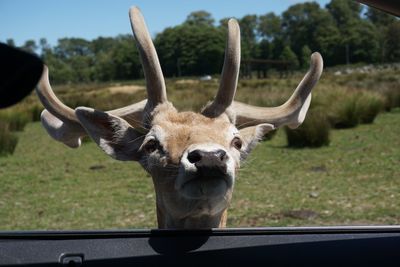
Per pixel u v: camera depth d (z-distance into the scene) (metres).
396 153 4.01
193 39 21.33
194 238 0.72
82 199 3.04
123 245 0.71
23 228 2.48
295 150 4.37
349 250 0.69
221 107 1.01
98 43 26.11
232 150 0.95
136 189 3.25
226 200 0.88
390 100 7.09
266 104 6.38
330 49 19.36
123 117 1.12
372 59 18.98
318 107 6.06
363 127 5.54
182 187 0.84
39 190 3.35
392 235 0.72
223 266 0.69
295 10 20.12
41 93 1.07
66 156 4.67
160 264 0.70
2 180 3.69
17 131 6.73
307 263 0.68
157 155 0.94
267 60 19.72
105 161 4.34
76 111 0.99
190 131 0.93
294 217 2.47
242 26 22.02
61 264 0.68
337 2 19.27
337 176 3.34
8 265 0.69
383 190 2.91
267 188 3.08
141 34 1.00
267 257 0.69
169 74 21.84
